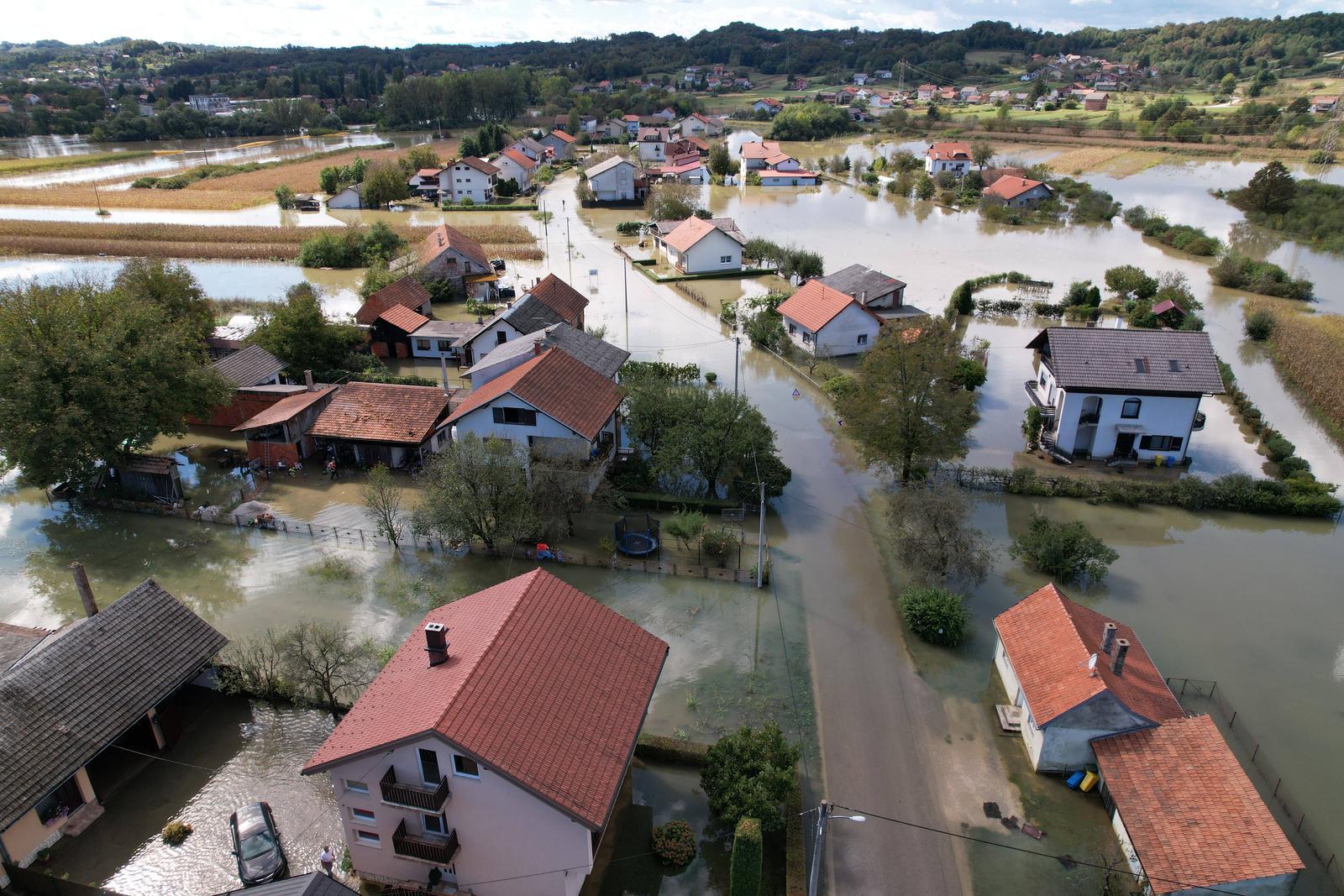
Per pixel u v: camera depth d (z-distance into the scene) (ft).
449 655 80.02
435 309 261.85
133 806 88.69
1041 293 273.33
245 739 97.81
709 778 86.12
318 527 141.79
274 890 64.64
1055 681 93.04
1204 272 307.78
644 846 84.07
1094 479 156.15
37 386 137.80
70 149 650.43
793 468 164.66
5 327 145.48
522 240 342.23
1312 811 88.43
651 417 155.94
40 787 79.51
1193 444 174.81
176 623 99.35
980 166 499.51
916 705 103.45
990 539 140.36
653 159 574.56
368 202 423.64
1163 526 145.48
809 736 98.17
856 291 241.35
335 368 203.10
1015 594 126.00
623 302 269.23
